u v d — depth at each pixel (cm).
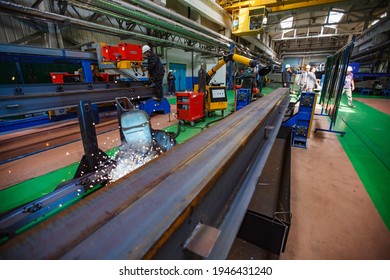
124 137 184
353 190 189
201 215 64
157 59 419
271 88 1351
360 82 1013
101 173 159
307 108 289
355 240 132
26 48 281
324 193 184
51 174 218
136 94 401
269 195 164
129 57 356
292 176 216
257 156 132
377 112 560
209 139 102
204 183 63
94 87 334
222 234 70
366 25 1289
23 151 284
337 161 253
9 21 447
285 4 796
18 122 381
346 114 538
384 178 210
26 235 44
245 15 859
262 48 1428
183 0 627
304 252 123
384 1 923
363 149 293
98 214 51
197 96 409
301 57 2364
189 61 1093
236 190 96
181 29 577
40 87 253
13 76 484
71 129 393
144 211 51
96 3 379
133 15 443
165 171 71
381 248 125
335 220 150
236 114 160
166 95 925
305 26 1111
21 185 198
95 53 388
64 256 40
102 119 468
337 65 371
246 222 110
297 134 299
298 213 158
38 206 124
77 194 141
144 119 188
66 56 337
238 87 629
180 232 53
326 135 362
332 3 784
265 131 162
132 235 44
